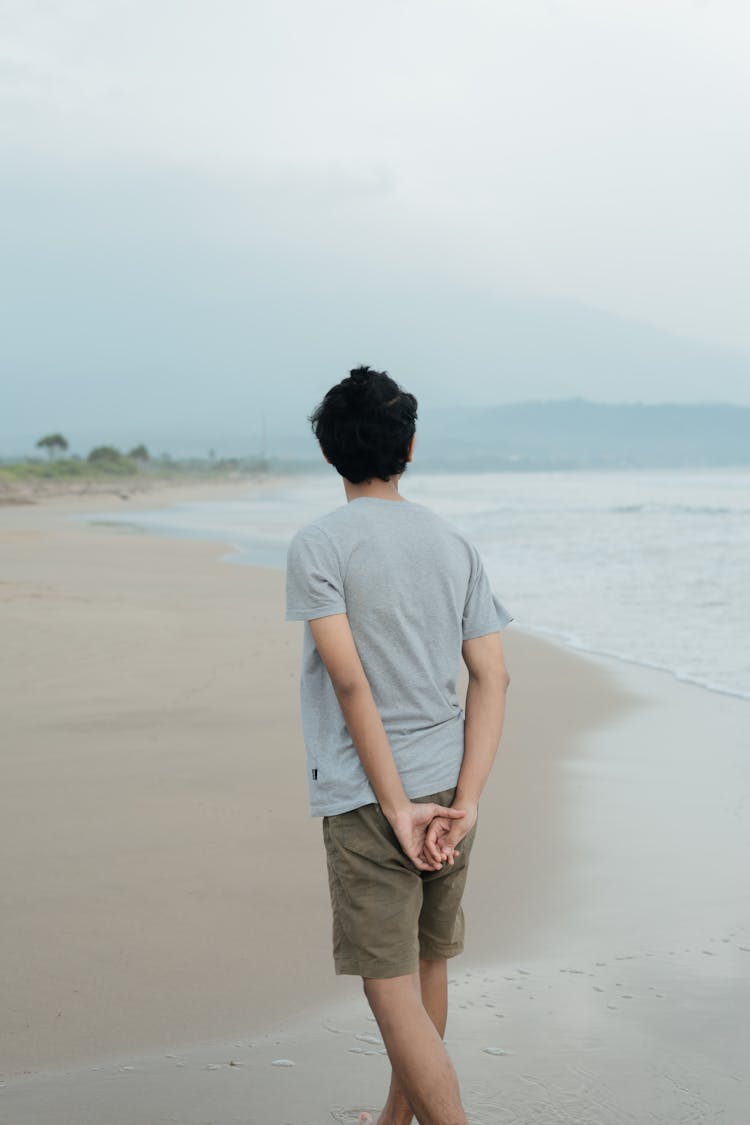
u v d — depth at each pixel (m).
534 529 26.61
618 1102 2.51
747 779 5.40
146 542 24.12
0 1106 2.46
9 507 51.19
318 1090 2.55
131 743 5.93
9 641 9.47
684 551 19.56
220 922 3.53
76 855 4.16
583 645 9.99
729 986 3.11
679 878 4.01
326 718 2.17
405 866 2.09
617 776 5.49
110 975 3.14
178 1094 2.53
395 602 2.10
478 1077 2.62
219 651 9.06
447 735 2.16
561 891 3.90
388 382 2.22
